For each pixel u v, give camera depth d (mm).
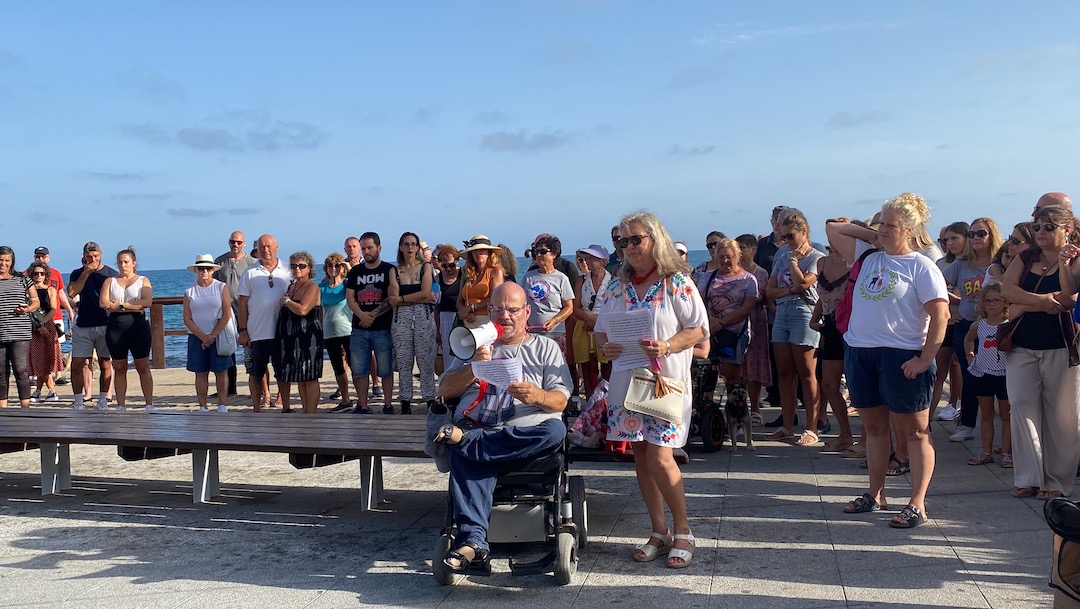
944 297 5148
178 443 6094
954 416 8617
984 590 4281
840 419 7543
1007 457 6688
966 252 7562
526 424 4730
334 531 5750
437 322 10320
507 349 4926
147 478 7488
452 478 4625
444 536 4551
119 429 6605
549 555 4562
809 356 7785
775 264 8133
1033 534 5078
